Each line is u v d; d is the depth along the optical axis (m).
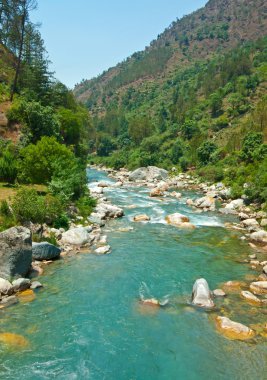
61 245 26.50
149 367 13.48
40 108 52.62
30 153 37.00
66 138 65.62
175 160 99.12
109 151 148.62
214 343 15.02
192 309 17.92
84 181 41.75
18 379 12.48
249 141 68.94
